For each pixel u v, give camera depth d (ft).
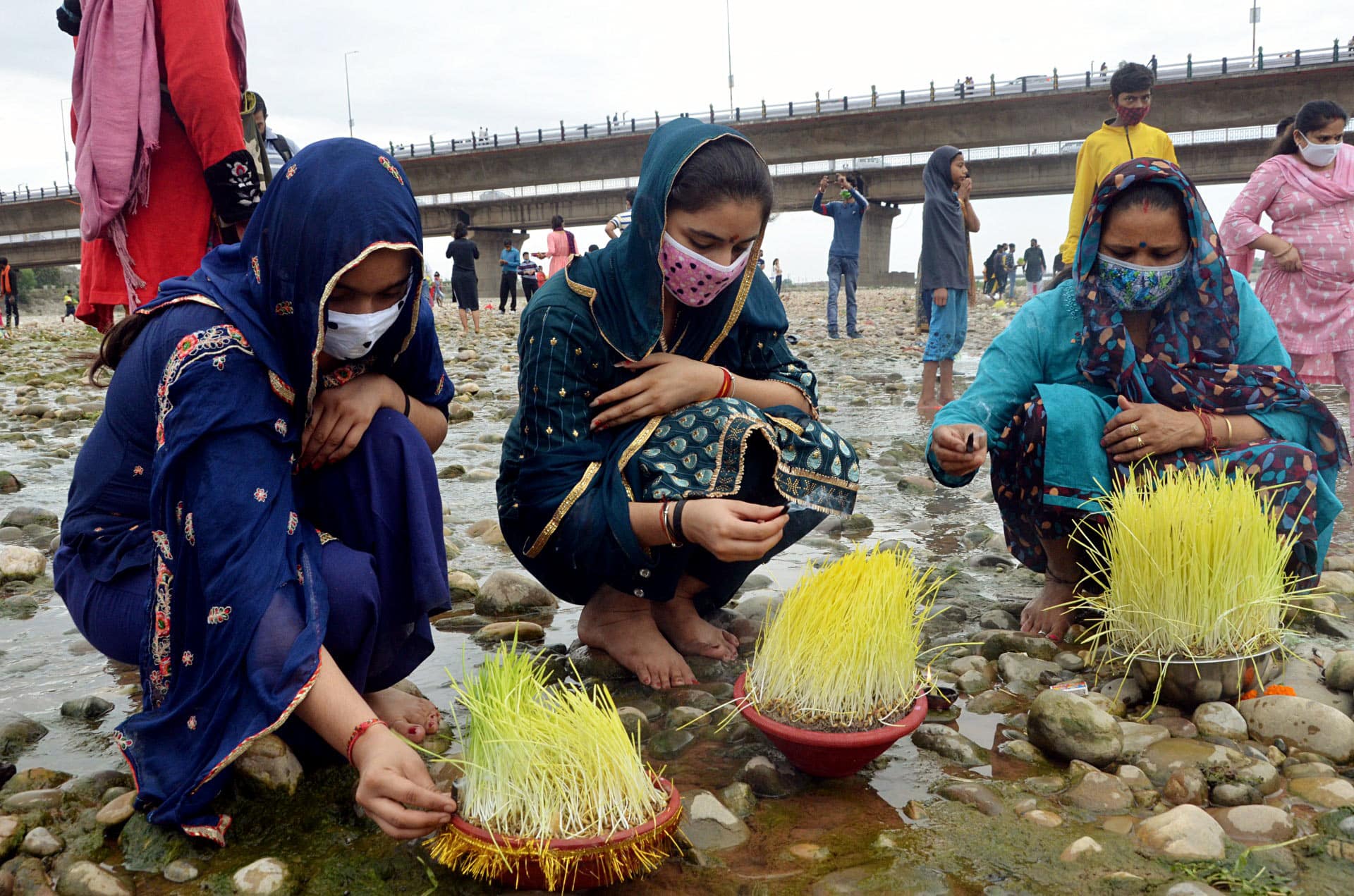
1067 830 5.41
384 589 6.43
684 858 5.26
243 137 11.93
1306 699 6.60
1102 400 8.57
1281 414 8.50
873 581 6.15
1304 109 15.84
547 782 4.91
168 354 5.92
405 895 4.98
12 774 6.30
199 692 5.56
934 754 6.45
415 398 7.38
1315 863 5.05
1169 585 6.86
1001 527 12.71
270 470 5.78
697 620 8.34
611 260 7.63
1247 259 16.81
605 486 7.13
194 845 5.47
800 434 7.73
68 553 6.66
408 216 5.86
